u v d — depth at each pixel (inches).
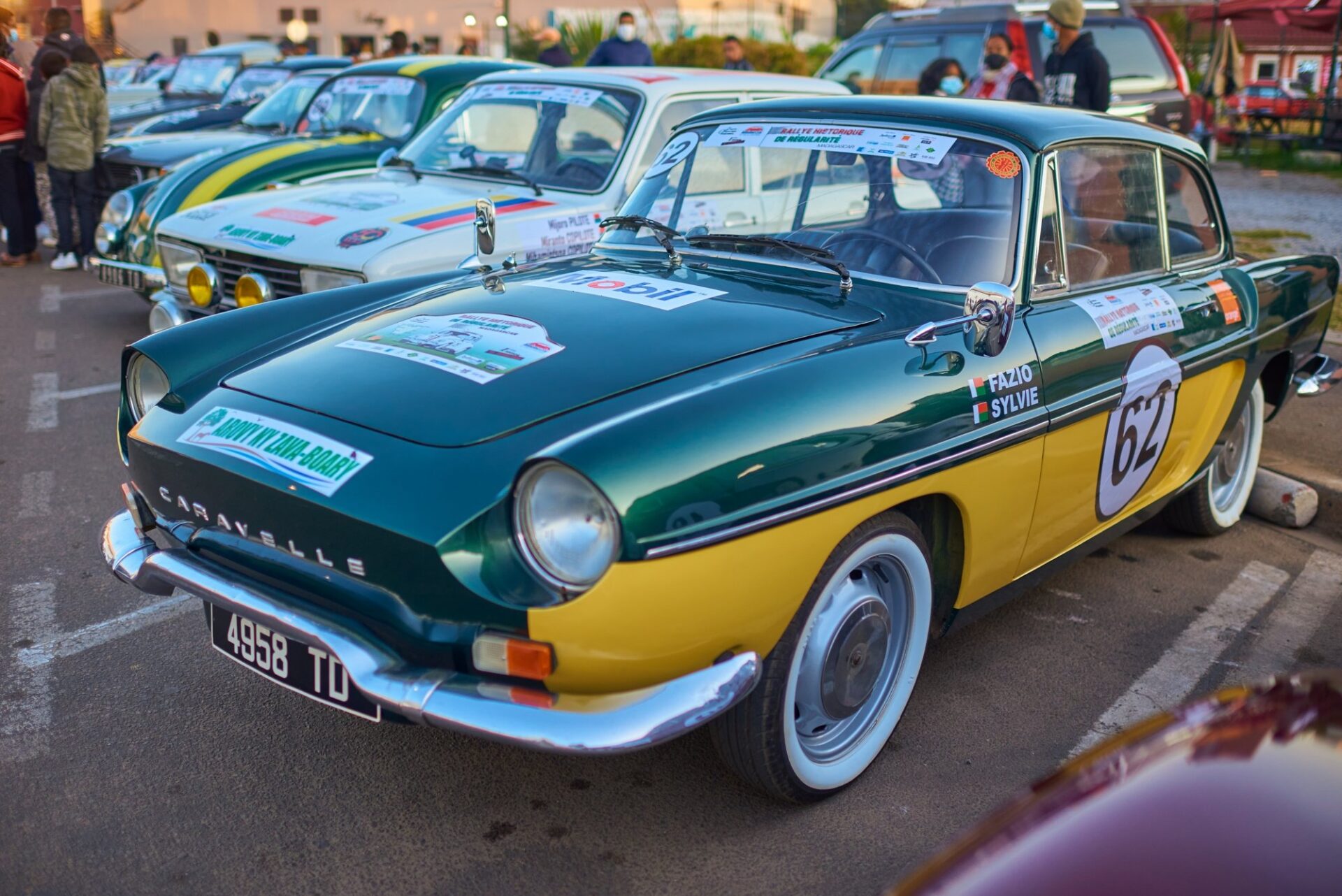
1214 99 631.2
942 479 111.0
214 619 109.5
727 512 91.4
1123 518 153.0
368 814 111.0
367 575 94.9
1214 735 64.0
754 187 149.6
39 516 180.2
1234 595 170.1
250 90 455.8
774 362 106.5
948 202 136.1
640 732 88.0
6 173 382.6
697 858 105.9
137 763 117.8
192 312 236.4
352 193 237.8
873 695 117.2
